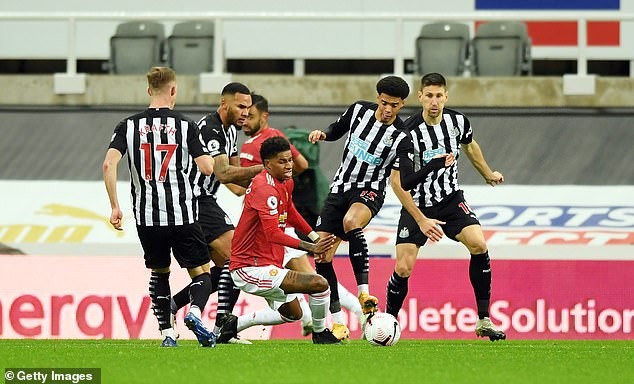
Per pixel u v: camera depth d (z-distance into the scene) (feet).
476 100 163.12
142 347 94.27
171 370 71.67
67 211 150.82
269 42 181.88
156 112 85.61
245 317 105.50
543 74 183.11
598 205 151.02
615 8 179.73
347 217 100.68
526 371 73.56
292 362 77.97
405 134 100.78
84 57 181.88
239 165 103.55
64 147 162.20
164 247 87.51
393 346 97.19
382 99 99.14
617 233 148.87
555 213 150.30
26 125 163.84
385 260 125.39
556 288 126.31
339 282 125.70
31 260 125.08
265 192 89.66
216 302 121.70
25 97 164.96
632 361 82.84
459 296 125.39
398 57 162.40
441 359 82.33
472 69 167.84
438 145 101.71
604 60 181.06
